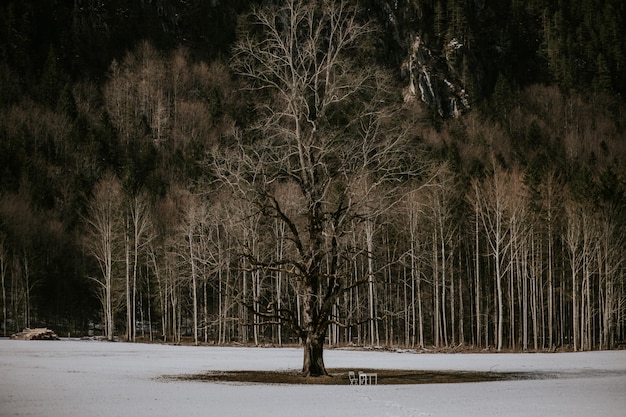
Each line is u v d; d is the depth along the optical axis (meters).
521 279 93.00
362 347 77.94
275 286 80.06
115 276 94.81
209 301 107.69
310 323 38.78
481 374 41.81
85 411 24.08
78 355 54.94
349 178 37.56
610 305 83.38
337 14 38.12
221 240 71.06
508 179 91.62
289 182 51.94
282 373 41.03
